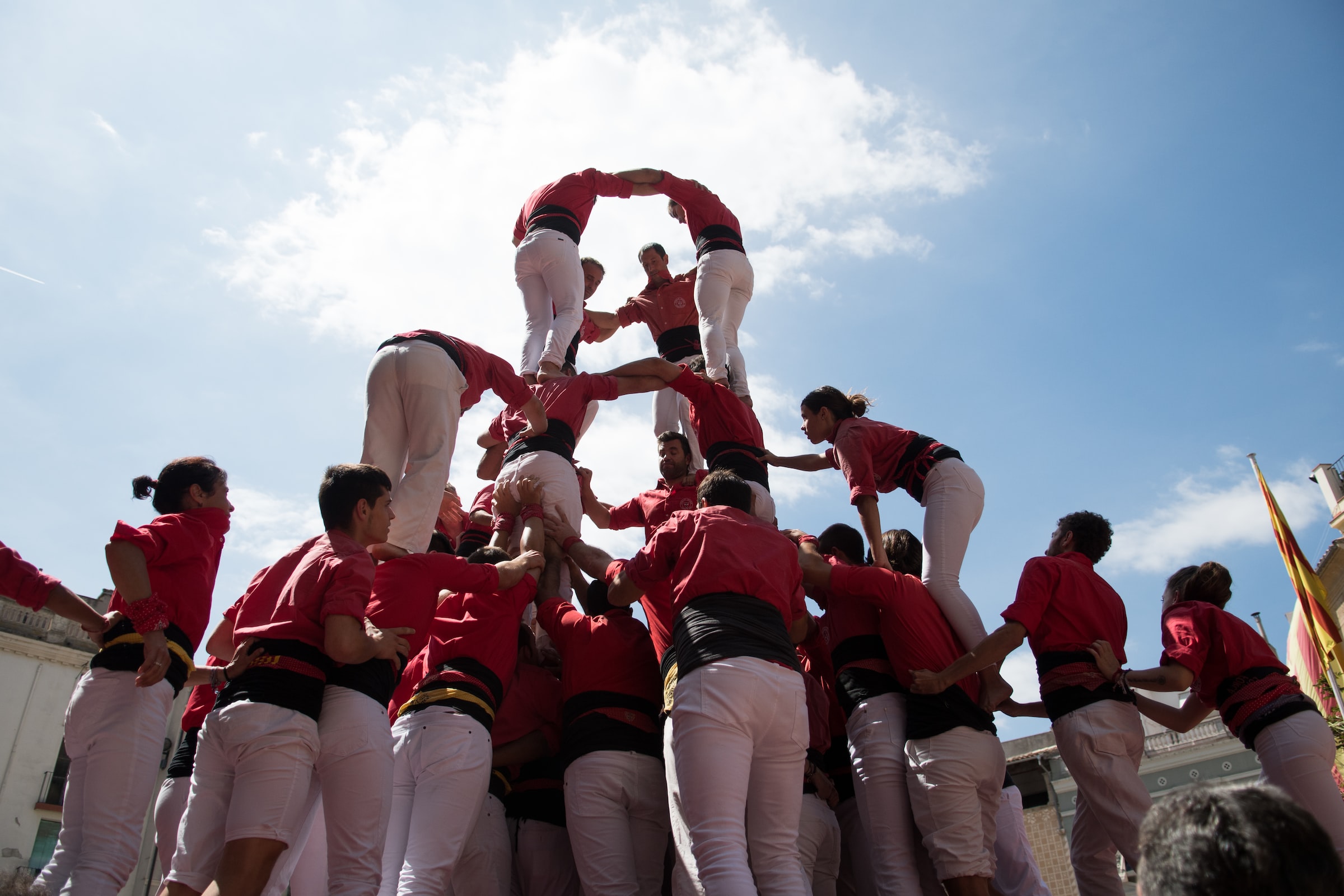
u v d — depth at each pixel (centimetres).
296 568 338
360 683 325
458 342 498
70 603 379
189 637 387
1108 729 390
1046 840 1505
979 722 403
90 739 366
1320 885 132
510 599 419
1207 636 428
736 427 608
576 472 606
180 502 409
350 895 301
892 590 427
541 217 659
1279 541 1462
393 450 480
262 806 294
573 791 395
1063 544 456
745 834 341
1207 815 141
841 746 482
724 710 334
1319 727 398
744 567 367
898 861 395
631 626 433
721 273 704
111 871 348
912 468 502
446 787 363
